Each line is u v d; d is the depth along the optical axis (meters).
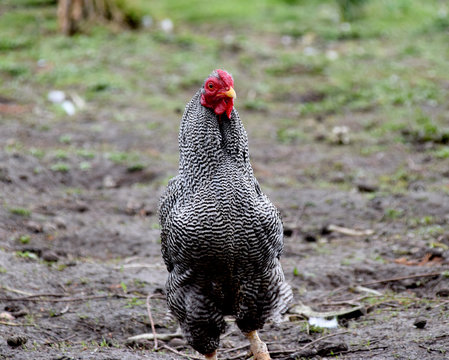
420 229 17.31
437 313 12.19
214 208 9.73
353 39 38.16
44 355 10.53
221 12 42.44
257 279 10.32
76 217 18.58
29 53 34.03
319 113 28.64
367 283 14.31
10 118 26.48
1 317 12.52
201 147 10.04
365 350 11.02
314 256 16.22
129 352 10.98
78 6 37.47
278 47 36.69
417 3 44.69
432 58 34.16
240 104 29.31
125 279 14.59
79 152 23.14
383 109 28.48
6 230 17.05
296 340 12.08
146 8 40.66
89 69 32.06
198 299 10.27
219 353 11.84
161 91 30.62
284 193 20.50
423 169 22.30
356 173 22.33
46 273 14.62
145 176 22.08
